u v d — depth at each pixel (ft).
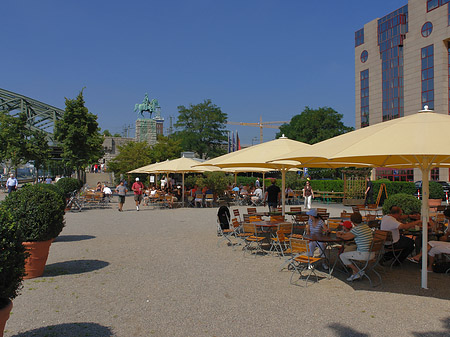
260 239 29.27
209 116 214.28
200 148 213.87
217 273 23.67
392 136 18.47
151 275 23.17
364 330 14.93
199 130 216.74
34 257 22.30
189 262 26.68
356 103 200.54
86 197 74.28
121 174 139.33
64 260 27.40
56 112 217.97
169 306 17.71
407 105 168.86
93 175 185.26
